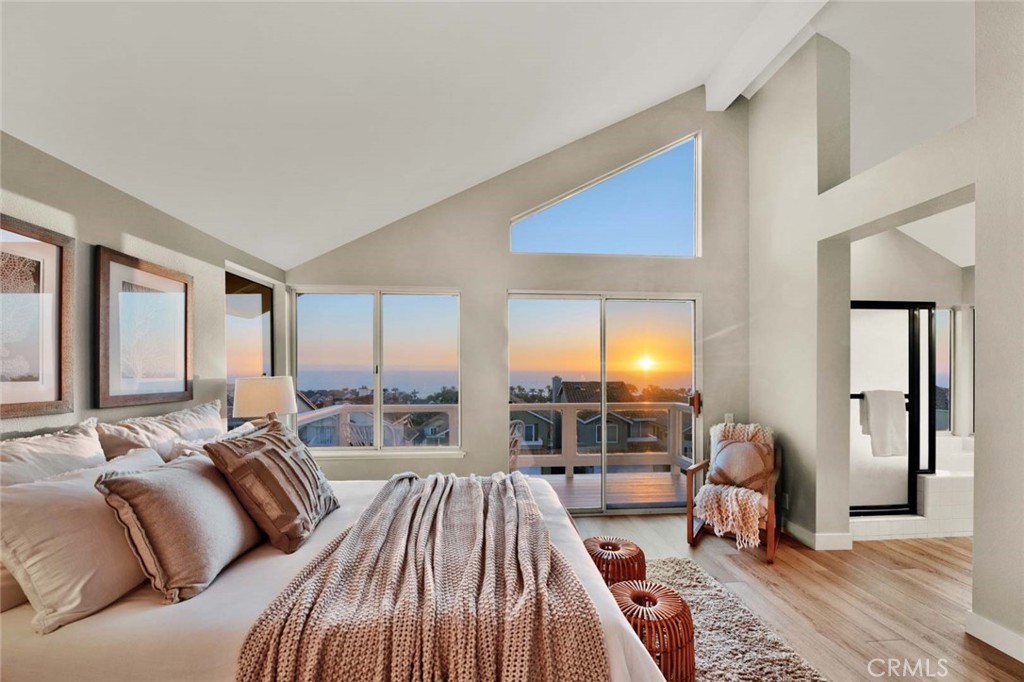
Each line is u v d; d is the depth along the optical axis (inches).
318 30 72.6
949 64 122.1
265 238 133.3
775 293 158.7
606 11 102.4
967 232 161.9
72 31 56.8
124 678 47.3
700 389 173.9
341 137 103.7
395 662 48.6
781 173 155.6
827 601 107.7
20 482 56.2
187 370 106.7
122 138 76.5
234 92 77.2
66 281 74.7
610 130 171.9
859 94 144.1
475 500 86.3
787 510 152.0
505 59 102.5
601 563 89.3
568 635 51.5
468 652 49.3
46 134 69.0
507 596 55.2
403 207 157.9
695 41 138.0
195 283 111.8
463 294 167.2
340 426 167.0
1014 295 87.1
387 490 91.5
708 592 111.0
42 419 70.3
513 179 169.0
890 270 170.7
